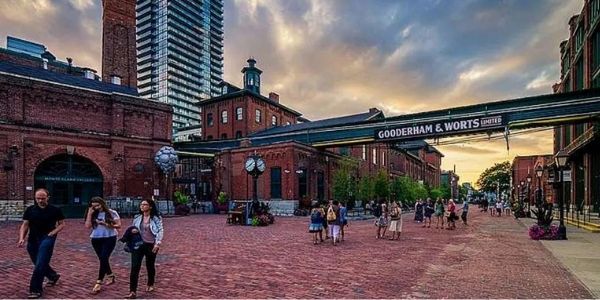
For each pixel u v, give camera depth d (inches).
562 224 654.5
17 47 2048.5
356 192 1411.2
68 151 1066.7
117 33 1568.7
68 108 1081.4
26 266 378.6
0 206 936.9
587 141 971.9
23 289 295.9
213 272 364.2
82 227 775.7
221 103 2162.9
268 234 696.4
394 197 1695.4
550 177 1118.4
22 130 987.9
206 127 2239.2
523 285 320.5
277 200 1333.7
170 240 601.3
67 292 288.4
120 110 1182.3
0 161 947.3
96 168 1128.8
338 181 1375.5
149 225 285.7
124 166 1181.1
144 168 1230.3
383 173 1615.4
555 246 560.7
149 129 1253.7
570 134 1369.3
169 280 330.6
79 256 439.2
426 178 3309.5
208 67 6732.3
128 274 350.0
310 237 655.8
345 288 308.3
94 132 1128.2
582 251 510.0
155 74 6146.7
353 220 1160.2
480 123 1064.2
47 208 291.7
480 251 514.0
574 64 1283.2
